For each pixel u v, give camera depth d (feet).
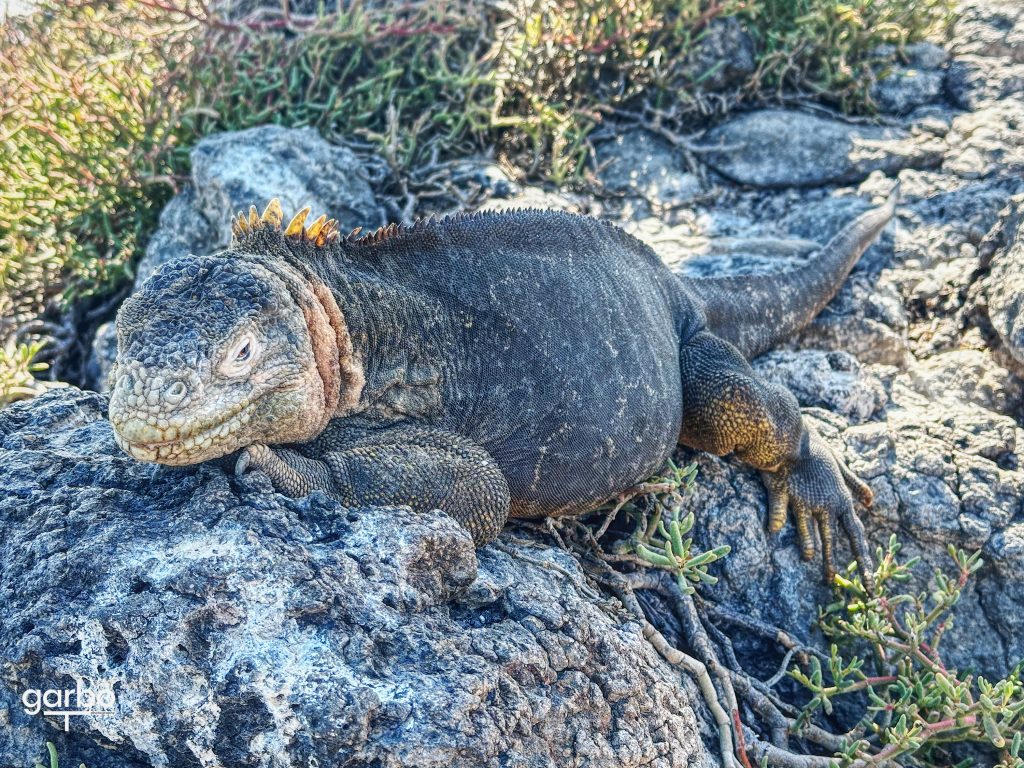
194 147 3.16
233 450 1.61
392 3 3.71
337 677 1.42
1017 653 2.44
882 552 2.44
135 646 1.44
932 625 2.44
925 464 2.52
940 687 2.05
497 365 2.00
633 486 2.22
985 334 2.98
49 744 1.43
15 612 1.50
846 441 2.56
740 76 3.72
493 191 3.29
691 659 2.00
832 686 2.23
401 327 1.88
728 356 2.44
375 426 1.83
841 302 2.99
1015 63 3.84
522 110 3.62
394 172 3.29
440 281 1.99
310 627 1.47
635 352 2.20
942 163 3.46
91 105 3.40
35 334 3.26
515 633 1.63
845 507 2.41
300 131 3.16
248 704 1.41
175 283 1.59
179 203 3.19
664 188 3.46
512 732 1.50
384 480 1.72
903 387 2.82
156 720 1.43
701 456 2.49
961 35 3.96
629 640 1.82
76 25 3.61
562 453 2.06
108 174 3.34
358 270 1.88
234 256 1.66
